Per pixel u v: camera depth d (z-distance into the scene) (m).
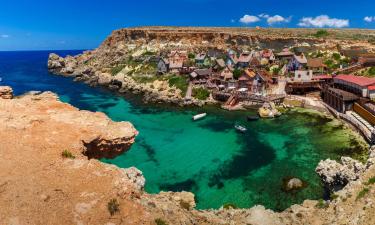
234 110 94.12
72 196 17.97
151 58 148.75
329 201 33.88
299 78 104.94
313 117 80.62
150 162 57.69
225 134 72.69
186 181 50.09
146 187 48.28
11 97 31.11
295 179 46.97
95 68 170.75
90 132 23.80
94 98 118.06
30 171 18.89
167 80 124.69
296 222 30.70
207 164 56.25
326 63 119.31
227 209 34.72
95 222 17.05
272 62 132.00
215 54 148.12
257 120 82.44
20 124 23.19
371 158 39.81
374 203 29.03
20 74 190.38
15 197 16.95
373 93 76.62
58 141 22.16
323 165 45.00
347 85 86.31
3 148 20.33
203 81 117.38
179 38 179.75
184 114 93.00
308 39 152.50
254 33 177.88
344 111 77.00
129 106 105.06
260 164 55.06
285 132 71.62
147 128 79.88
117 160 58.62
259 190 46.19
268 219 31.03
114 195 18.78
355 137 63.66
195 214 26.73
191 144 66.94
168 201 28.06
